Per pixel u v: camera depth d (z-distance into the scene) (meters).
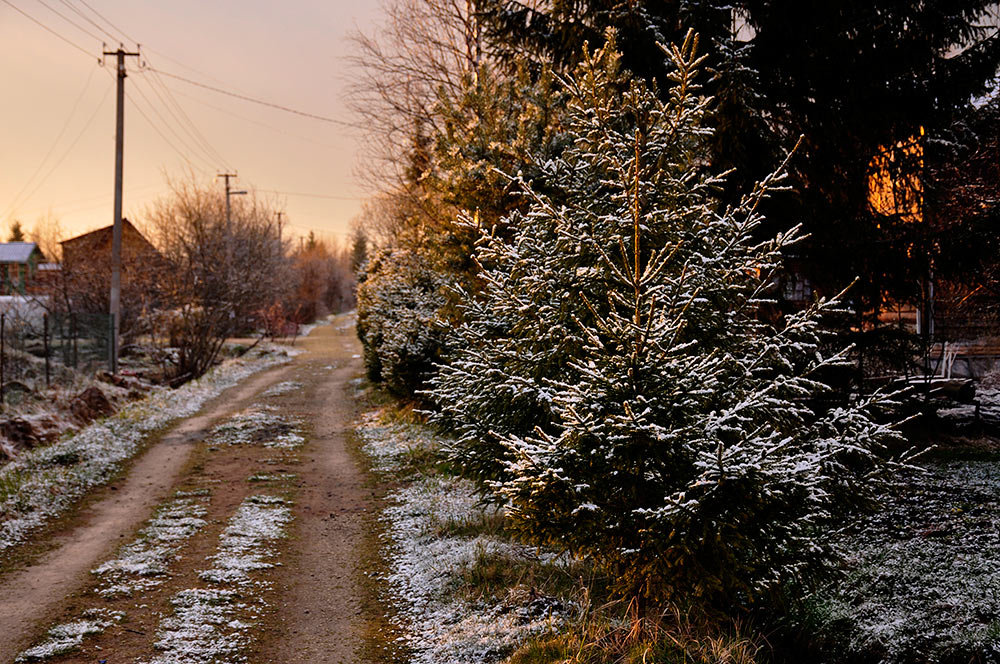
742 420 5.42
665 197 6.52
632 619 5.86
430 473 12.42
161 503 11.27
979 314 17.89
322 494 11.91
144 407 19.38
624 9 11.17
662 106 6.49
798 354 6.14
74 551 8.98
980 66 10.84
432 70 20.98
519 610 6.43
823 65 11.20
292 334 55.22
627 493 5.21
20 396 17.11
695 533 4.81
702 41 10.88
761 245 6.31
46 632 6.55
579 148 7.05
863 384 11.89
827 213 11.48
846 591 6.69
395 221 25.89
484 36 13.48
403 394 17.75
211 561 8.53
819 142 11.55
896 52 11.02
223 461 14.26
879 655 5.63
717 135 10.68
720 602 5.52
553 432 6.49
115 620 6.81
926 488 9.41
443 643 6.17
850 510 5.47
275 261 50.38
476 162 9.85
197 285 28.78
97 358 23.36
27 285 33.28
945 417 13.27
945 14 10.75
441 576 7.73
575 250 6.31
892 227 11.66
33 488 11.45
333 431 17.67
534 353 6.44
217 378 27.66
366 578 8.11
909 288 11.55
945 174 13.41
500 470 6.75
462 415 6.86
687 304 5.31
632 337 5.17
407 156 20.03
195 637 6.44
